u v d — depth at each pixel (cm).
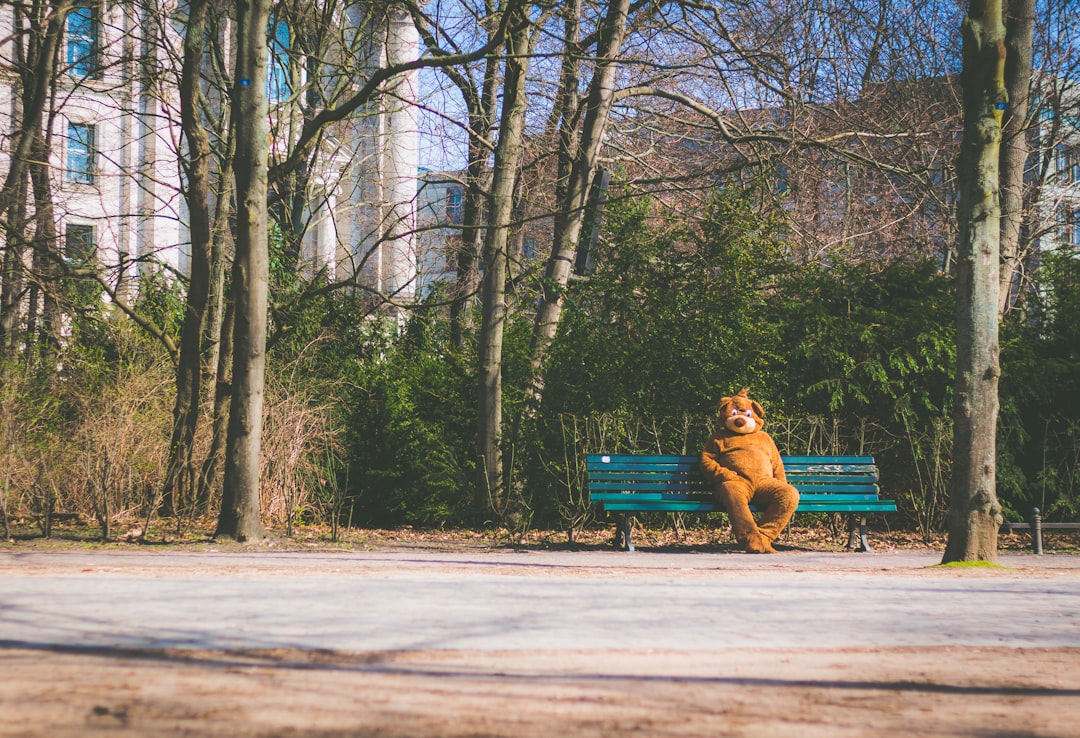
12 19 1723
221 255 1509
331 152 2027
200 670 388
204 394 1467
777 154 1634
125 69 1714
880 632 533
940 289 1448
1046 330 1538
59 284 1573
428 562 889
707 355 1398
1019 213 1631
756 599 652
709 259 1419
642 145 2064
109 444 1227
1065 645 513
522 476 1432
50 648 422
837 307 1456
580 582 732
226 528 1079
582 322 1442
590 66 1675
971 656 478
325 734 308
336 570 779
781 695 387
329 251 2744
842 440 1413
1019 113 1600
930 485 1385
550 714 343
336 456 1527
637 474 1152
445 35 1745
